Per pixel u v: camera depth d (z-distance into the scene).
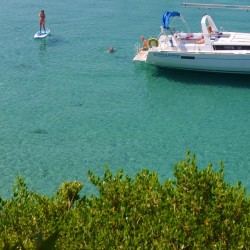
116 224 10.05
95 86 33.53
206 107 30.34
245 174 22.94
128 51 40.19
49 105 30.41
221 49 34.62
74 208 10.79
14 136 26.30
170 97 31.88
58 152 24.73
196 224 10.18
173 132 27.08
